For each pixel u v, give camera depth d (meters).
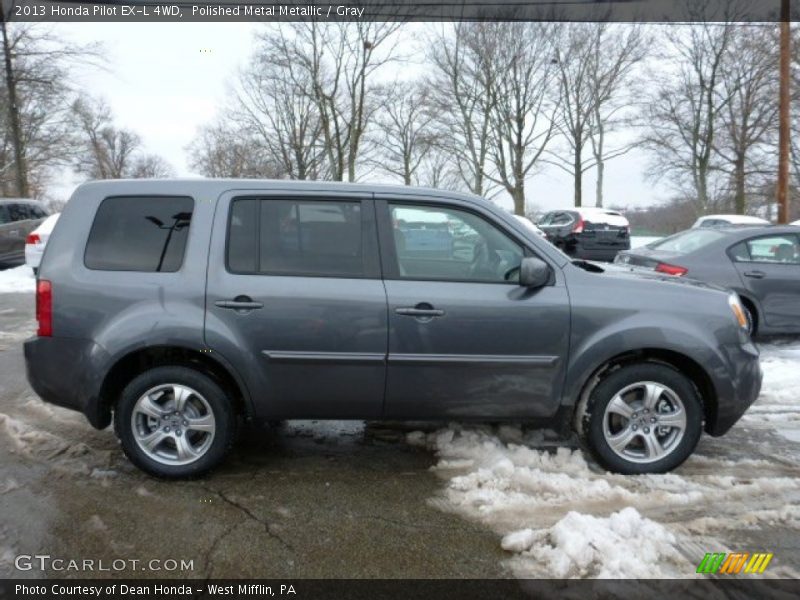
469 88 35.56
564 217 17.22
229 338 3.41
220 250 3.48
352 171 31.88
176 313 3.41
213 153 40.03
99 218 3.54
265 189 3.58
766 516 3.18
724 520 3.14
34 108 24.00
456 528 3.07
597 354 3.52
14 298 10.35
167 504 3.28
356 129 31.66
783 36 14.33
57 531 3.00
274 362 3.46
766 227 7.13
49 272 3.47
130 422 3.49
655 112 33.19
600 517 3.15
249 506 3.27
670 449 3.62
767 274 6.80
